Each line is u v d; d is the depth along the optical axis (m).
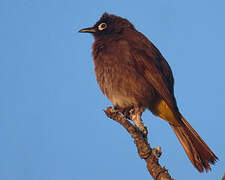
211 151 10.71
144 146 8.50
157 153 8.52
